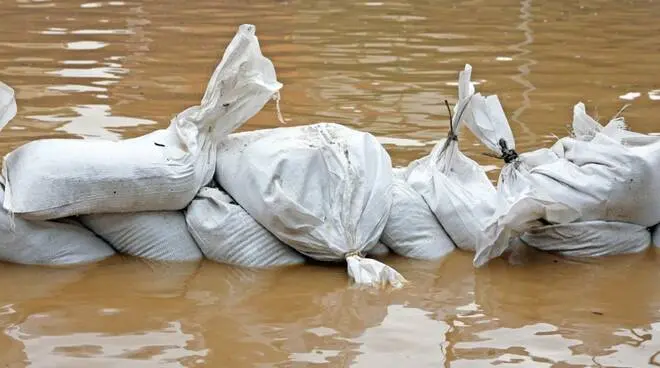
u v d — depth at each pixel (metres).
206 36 11.27
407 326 6.44
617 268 6.85
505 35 11.65
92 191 6.73
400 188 6.94
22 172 6.74
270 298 6.61
